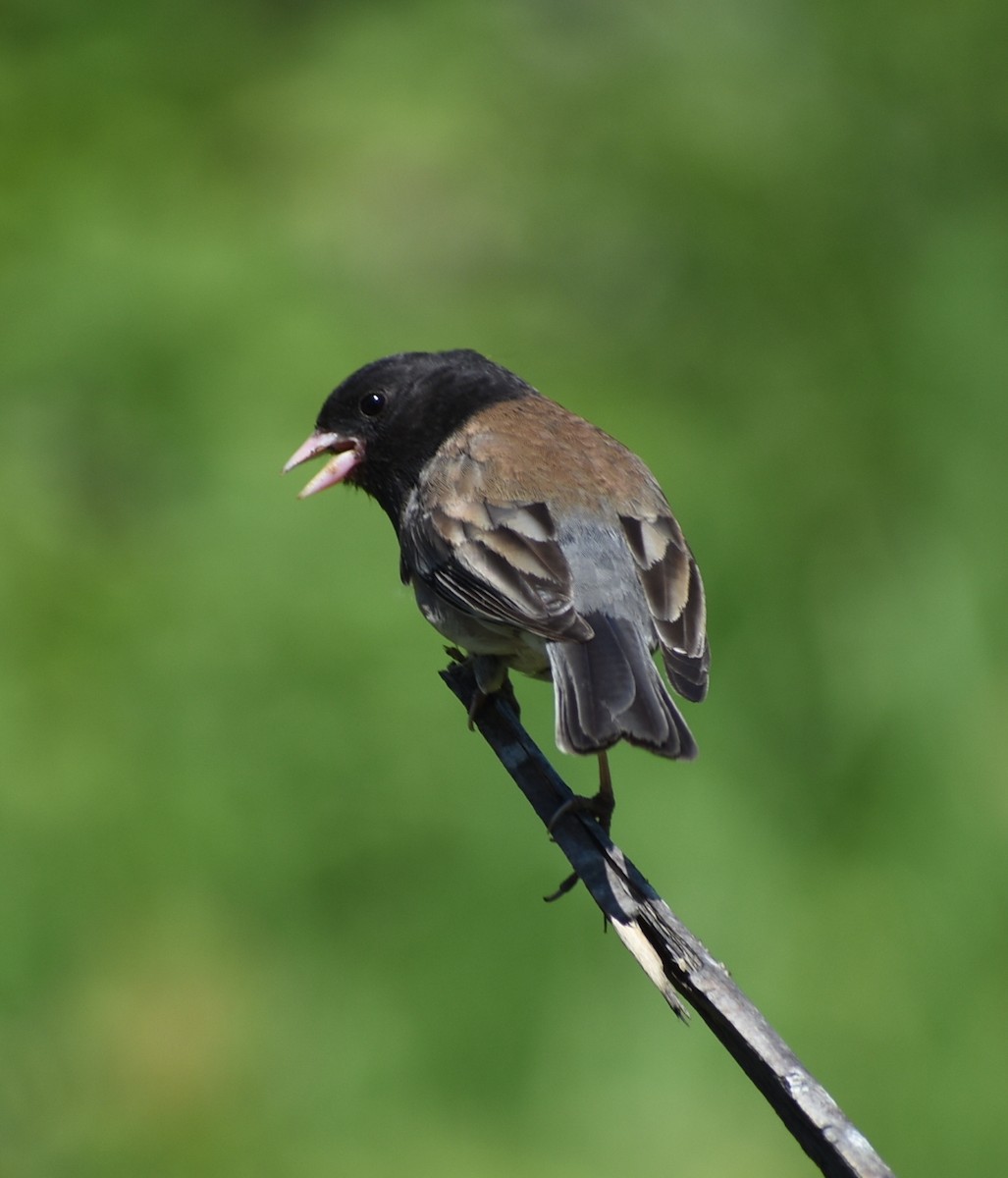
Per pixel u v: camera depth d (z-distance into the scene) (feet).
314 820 34.47
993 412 40.93
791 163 44.78
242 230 40.45
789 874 33.94
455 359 29.14
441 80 44.37
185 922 34.12
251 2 46.88
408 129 43.21
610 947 33.55
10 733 34.76
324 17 46.83
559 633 23.04
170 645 35.76
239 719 35.01
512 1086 32.78
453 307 40.70
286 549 36.19
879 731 36.19
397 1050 33.19
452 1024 33.22
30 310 38.65
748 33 47.11
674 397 40.11
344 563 36.06
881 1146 32.78
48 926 33.88
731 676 35.78
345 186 42.24
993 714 36.91
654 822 33.42
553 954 33.50
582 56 46.01
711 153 44.24
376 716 34.88
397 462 28.96
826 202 44.34
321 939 34.09
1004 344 41.98
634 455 26.55
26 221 40.14
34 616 35.88
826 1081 32.76
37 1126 33.19
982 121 46.29
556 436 26.53
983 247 43.47
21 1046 33.47
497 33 45.73
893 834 35.35
